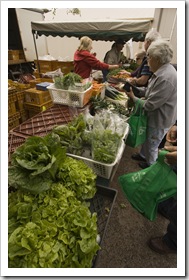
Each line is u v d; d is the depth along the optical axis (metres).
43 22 3.08
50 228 0.61
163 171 0.93
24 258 0.54
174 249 1.23
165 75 1.44
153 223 1.54
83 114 1.30
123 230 1.47
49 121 1.38
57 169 0.81
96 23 2.82
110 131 0.98
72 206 0.69
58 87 1.56
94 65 2.49
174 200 1.09
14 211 0.65
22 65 4.64
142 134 1.71
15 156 0.73
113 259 1.27
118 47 3.34
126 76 2.59
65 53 6.66
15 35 4.34
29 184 0.68
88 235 0.60
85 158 0.95
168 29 3.21
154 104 1.51
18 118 2.48
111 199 0.89
